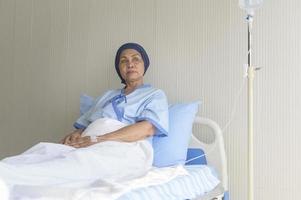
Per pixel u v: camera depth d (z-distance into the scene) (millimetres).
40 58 2758
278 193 1939
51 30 2725
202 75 2182
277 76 1967
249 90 1595
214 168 1920
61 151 1463
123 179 1320
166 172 1514
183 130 1909
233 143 2070
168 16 2297
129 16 2432
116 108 1932
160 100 1896
